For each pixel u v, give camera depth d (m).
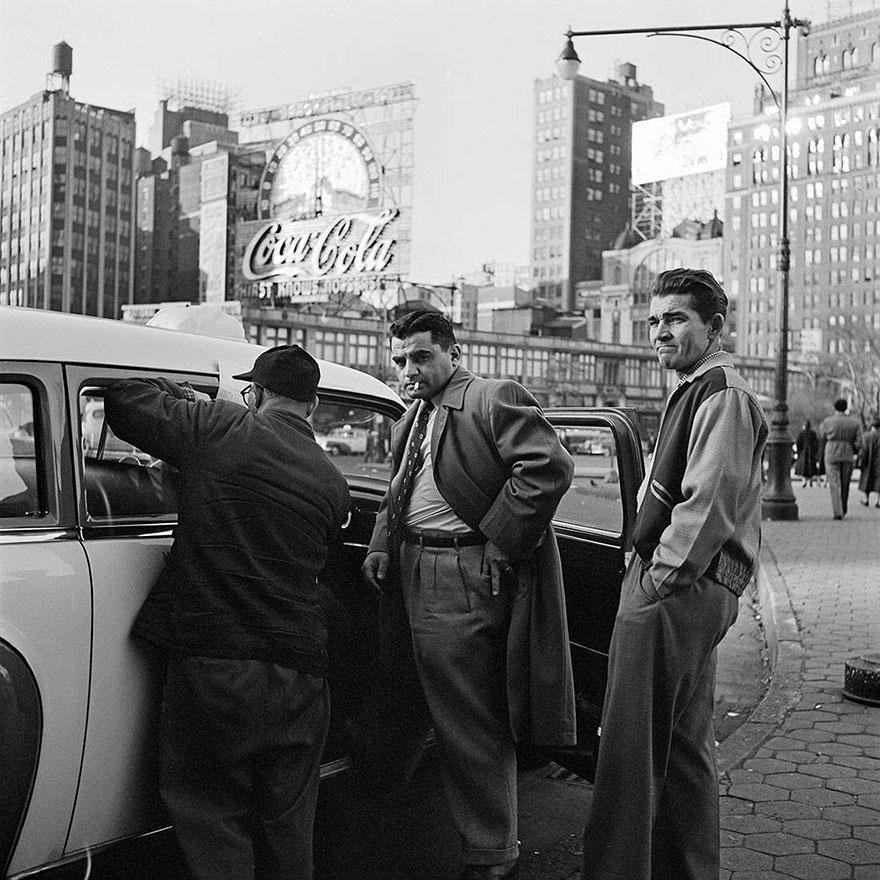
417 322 2.98
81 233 104.31
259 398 2.81
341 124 91.31
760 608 8.40
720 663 6.51
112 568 2.47
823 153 125.19
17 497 2.39
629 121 149.25
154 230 105.88
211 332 3.31
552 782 4.22
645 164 125.88
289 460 2.63
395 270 88.19
